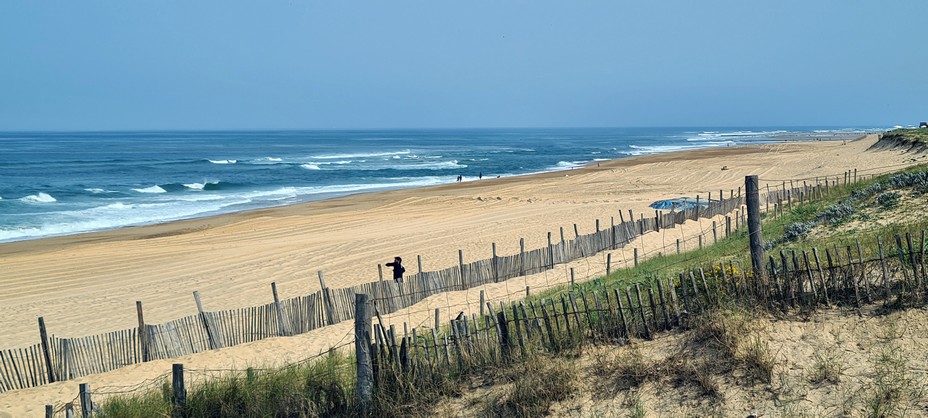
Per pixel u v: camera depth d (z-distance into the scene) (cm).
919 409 828
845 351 962
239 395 1101
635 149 15038
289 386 1102
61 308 2334
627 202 4350
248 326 1758
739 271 1175
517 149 16038
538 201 4906
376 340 1079
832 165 5569
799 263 1214
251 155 13538
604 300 1262
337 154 13862
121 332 1580
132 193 6309
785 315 1073
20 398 1395
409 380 1059
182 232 4088
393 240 3416
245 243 3588
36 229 4281
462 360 1088
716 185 5300
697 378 954
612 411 938
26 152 14888
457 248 3077
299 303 1844
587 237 2577
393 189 6669
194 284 2658
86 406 1037
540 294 1834
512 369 1057
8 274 2930
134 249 3488
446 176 8244
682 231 2903
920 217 1750
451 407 1020
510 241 3161
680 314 1096
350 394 1095
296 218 4519
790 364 954
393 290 2012
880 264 1131
